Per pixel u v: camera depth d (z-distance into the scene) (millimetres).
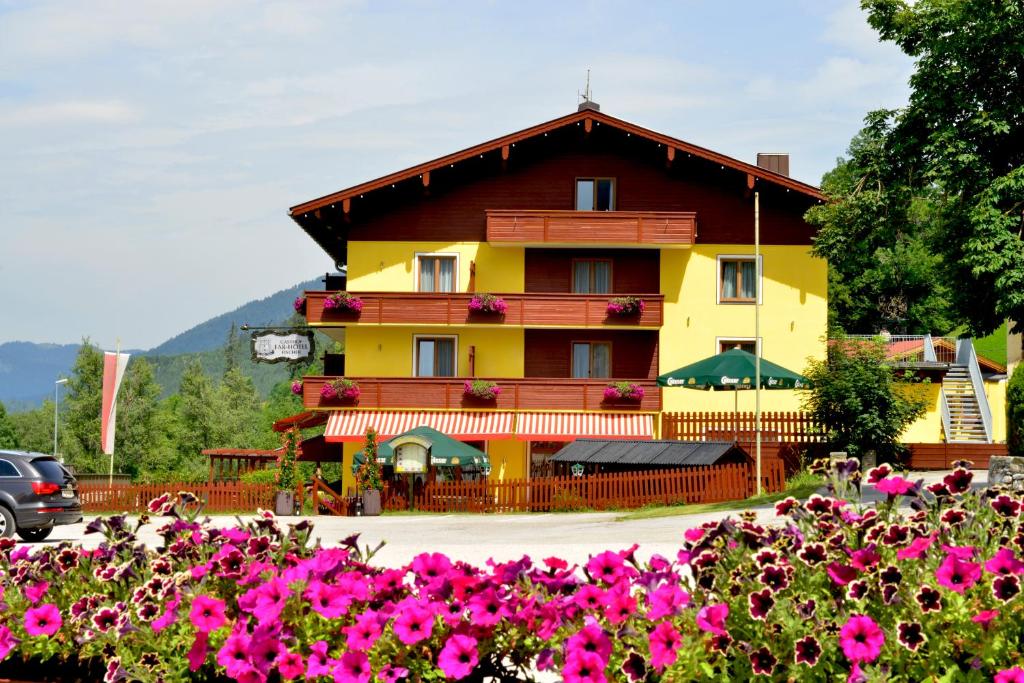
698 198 42875
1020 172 26750
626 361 42750
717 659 6598
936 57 27688
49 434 123188
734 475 32531
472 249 43000
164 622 7398
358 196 42125
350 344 42875
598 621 6902
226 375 162750
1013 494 7887
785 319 42375
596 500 33938
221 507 37062
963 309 29234
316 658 6996
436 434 36656
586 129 41719
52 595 8430
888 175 30625
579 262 43125
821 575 6906
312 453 44812
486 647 7121
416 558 7711
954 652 6457
